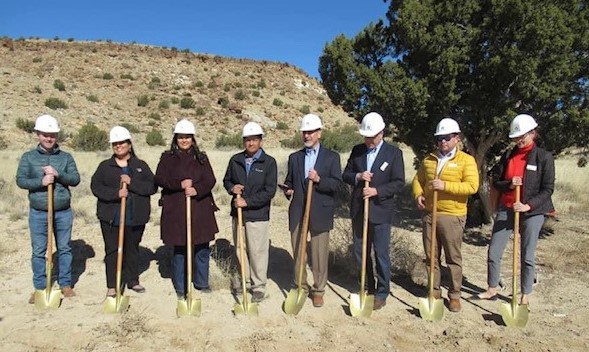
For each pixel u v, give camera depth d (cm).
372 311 588
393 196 584
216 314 578
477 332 544
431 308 573
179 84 5775
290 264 761
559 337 535
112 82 5309
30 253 782
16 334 519
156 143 3562
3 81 4441
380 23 971
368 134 567
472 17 846
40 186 573
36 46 5888
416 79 880
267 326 552
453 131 566
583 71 842
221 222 999
